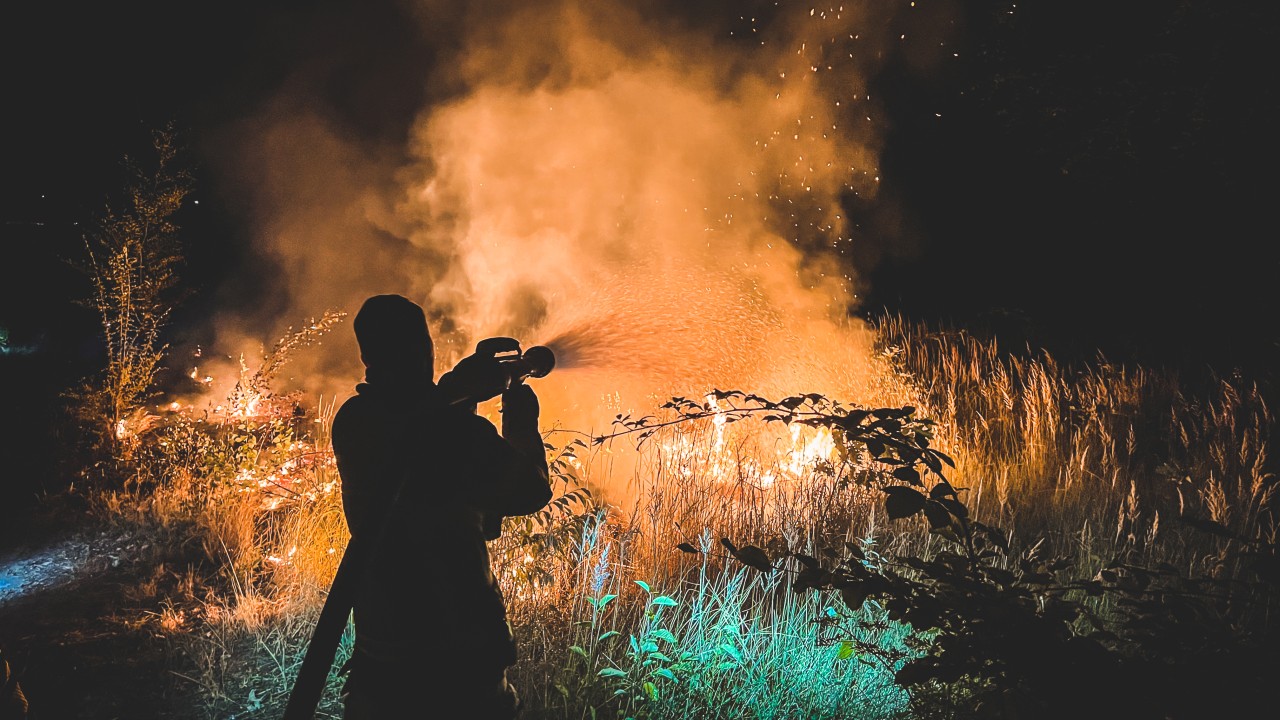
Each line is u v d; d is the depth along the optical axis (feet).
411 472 7.27
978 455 21.62
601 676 12.67
